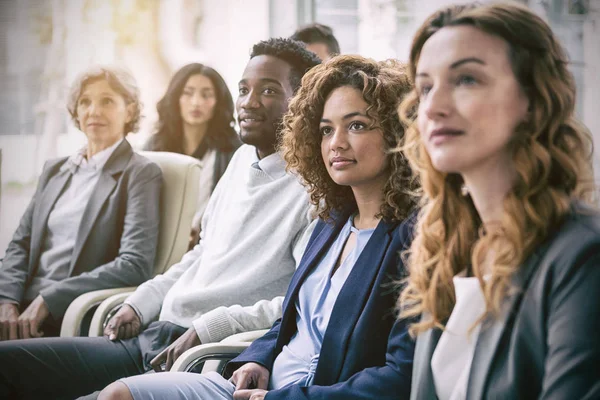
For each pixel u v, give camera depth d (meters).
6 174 3.93
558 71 0.99
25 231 3.02
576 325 0.90
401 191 1.47
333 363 1.44
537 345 0.96
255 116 2.24
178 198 2.78
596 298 0.90
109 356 2.21
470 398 1.01
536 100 0.97
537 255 0.98
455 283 1.11
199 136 3.40
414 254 1.19
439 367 1.10
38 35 3.98
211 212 2.40
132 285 2.64
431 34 1.03
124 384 1.52
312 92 1.60
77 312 2.44
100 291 2.53
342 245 1.60
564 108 0.98
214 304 2.11
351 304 1.44
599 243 0.92
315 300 1.59
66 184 2.99
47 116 3.97
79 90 3.09
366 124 1.51
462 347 1.08
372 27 3.88
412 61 1.08
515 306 0.98
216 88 3.40
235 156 2.39
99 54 3.97
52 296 2.62
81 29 3.98
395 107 1.50
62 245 2.92
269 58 2.26
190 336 1.95
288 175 2.14
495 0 1.02
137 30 3.96
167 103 3.40
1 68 3.96
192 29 3.96
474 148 0.97
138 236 2.69
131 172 2.79
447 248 1.14
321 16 3.90
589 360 0.88
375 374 1.35
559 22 3.74
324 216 1.69
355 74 1.54
